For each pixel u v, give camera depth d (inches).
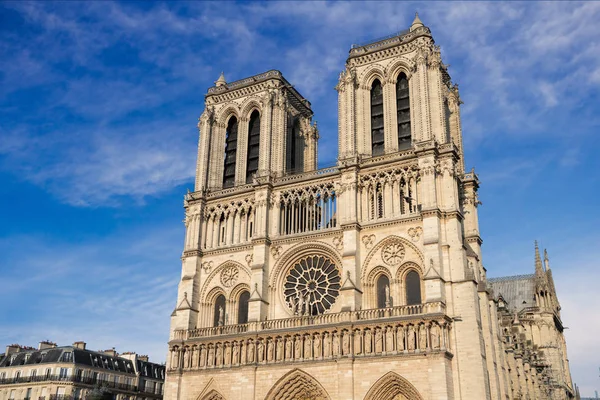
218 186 4217.5
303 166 4431.6
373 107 3922.2
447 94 4163.4
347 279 3385.8
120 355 5339.6
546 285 6072.8
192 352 3703.3
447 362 3021.7
